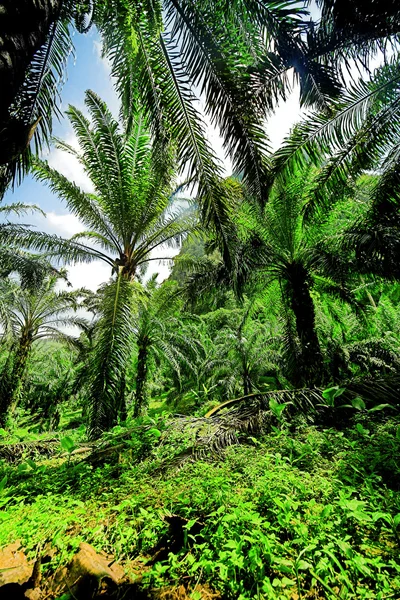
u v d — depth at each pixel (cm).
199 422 343
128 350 550
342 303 919
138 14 342
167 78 373
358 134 510
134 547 152
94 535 159
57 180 673
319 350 672
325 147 507
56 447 424
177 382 1455
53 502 207
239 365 1330
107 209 721
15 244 752
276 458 217
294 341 784
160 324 1059
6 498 207
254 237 715
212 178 394
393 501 165
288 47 344
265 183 383
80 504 181
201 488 191
